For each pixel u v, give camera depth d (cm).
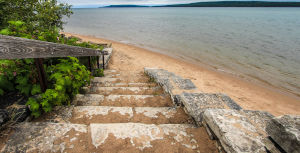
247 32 2472
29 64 249
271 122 133
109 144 162
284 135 118
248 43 1711
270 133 133
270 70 959
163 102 315
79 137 167
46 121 202
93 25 3519
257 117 205
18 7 481
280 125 123
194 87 359
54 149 150
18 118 181
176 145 169
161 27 3103
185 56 1231
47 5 559
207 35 2200
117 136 173
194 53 1321
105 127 184
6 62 217
